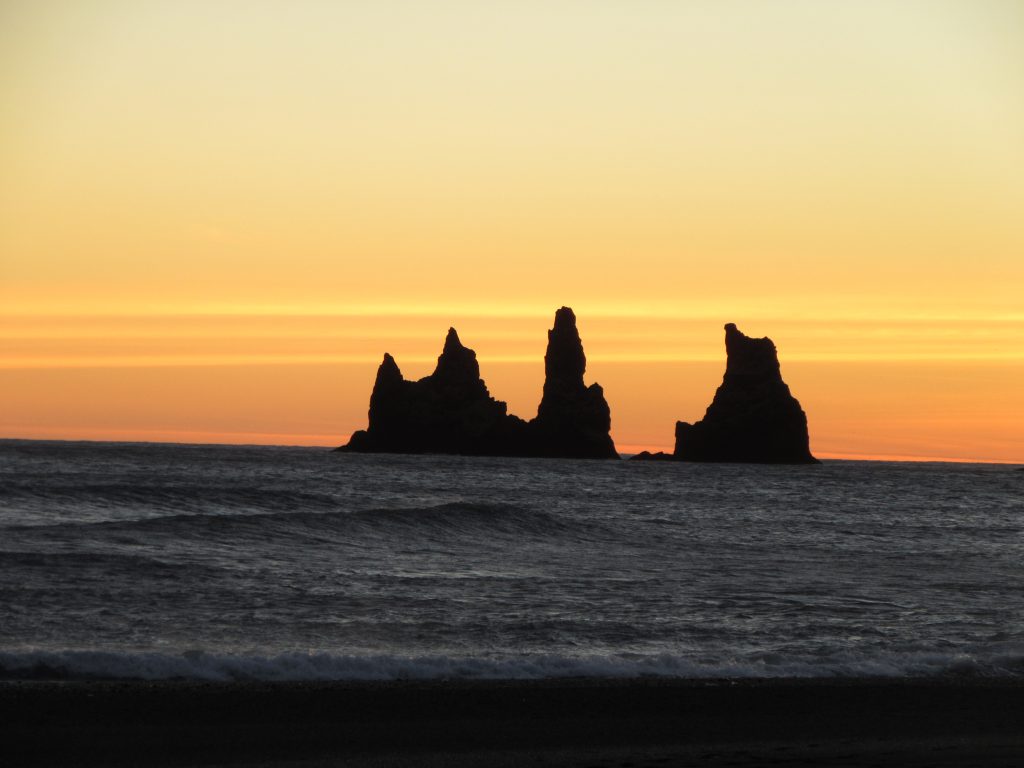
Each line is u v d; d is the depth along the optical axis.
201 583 43.72
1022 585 52.44
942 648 35.06
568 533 74.19
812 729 25.23
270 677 28.70
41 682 26.86
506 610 40.16
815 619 39.84
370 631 35.53
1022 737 24.83
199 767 21.53
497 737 24.05
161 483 131.38
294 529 65.00
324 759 22.19
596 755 22.80
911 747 23.70
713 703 27.34
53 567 44.81
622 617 39.31
